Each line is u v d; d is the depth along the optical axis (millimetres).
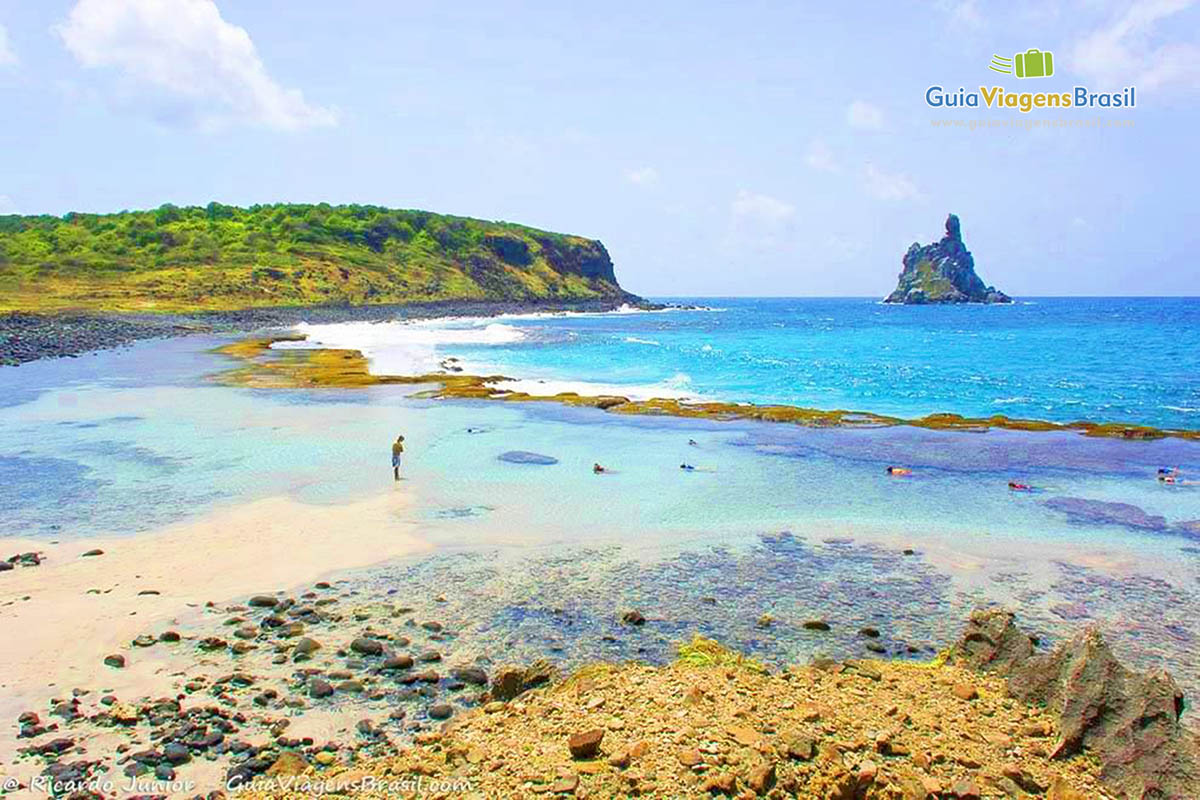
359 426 33094
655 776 8414
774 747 8891
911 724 9938
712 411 37062
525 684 11508
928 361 63594
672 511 21469
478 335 87312
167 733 10320
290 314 110312
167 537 18531
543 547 18375
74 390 42375
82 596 14961
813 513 21453
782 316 161500
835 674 11789
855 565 17516
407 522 20031
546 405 39188
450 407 38312
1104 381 50719
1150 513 21719
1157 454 29062
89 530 18969
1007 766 9008
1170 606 15406
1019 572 17219
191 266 131875
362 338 80312
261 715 10883
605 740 9305
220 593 15281
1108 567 17578
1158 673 9406
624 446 29953
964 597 15805
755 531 19828
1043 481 25156
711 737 9203
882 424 34625
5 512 20391
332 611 14516
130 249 137750
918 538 19422
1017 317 152250
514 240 188375
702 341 85875
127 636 13281
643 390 45688
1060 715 9844
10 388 42969
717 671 11555
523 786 8398
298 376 48625
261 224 161500
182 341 73500
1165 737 8883
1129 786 8727
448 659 12727
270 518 20094
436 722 10766
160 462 26125
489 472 25469
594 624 14195
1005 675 11438
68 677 11844
